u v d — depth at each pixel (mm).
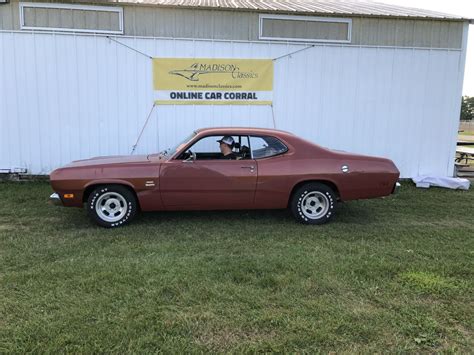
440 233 5945
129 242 5312
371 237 5707
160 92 9234
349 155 6395
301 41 9430
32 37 8742
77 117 9117
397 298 3812
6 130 8969
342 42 9539
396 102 9914
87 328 3184
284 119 9656
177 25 9055
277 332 3219
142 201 5949
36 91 8930
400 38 9695
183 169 5930
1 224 6109
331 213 6332
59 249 4984
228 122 9508
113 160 6281
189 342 3061
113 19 8891
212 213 6891
